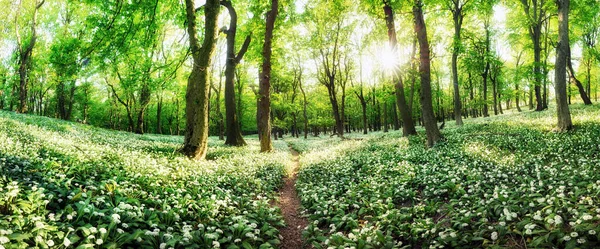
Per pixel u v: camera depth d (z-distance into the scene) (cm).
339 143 2947
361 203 843
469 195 799
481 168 1044
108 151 1209
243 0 2431
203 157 1488
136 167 995
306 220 855
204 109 1484
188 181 945
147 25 1527
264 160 1716
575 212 533
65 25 3806
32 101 5497
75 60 1403
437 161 1273
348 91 4981
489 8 2772
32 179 685
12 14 3769
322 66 4012
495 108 4272
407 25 2959
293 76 5478
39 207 520
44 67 3944
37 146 1074
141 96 3856
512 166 1016
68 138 1565
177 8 1645
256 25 2266
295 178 1517
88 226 485
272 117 6231
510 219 554
